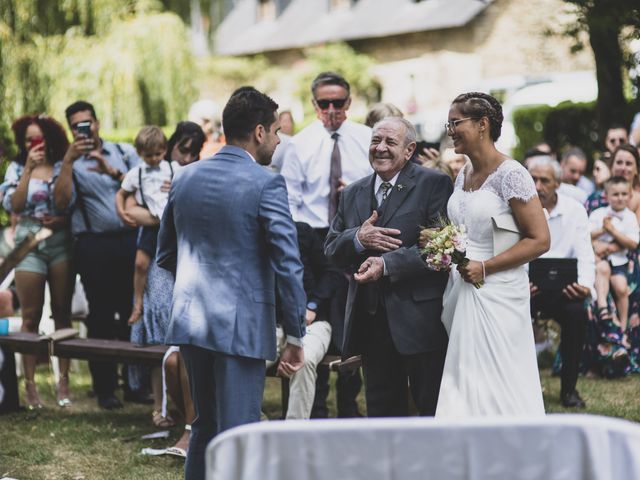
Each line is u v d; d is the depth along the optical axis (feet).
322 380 18.60
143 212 19.22
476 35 92.32
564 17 40.04
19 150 22.12
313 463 8.07
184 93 62.49
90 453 18.01
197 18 101.09
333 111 19.86
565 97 55.52
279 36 107.96
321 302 17.85
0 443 18.75
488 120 13.51
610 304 23.98
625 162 24.23
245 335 12.58
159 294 19.22
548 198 21.34
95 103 57.36
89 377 25.38
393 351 14.92
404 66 97.55
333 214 19.84
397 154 14.66
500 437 7.97
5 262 13.12
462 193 13.85
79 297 24.26
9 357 21.11
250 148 13.17
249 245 12.68
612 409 20.49
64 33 58.03
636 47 31.65
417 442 8.02
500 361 13.32
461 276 13.50
